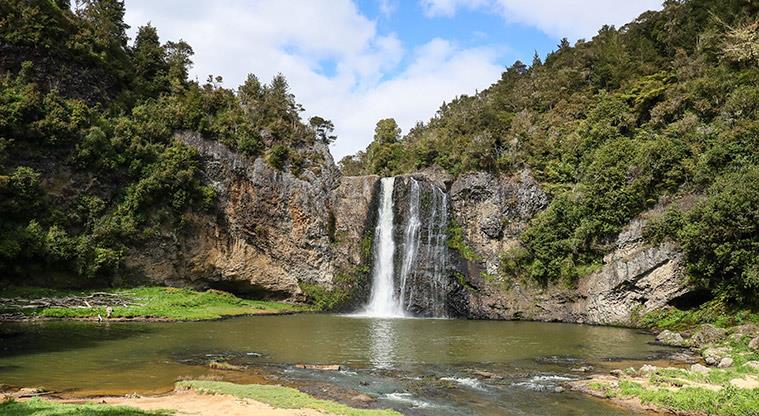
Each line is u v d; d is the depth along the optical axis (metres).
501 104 75.06
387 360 23.75
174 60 58.50
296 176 54.28
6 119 38.12
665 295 38.62
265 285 49.84
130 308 36.44
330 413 13.93
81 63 46.44
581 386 18.64
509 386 18.70
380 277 55.28
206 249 47.09
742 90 43.88
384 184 58.03
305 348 26.41
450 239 54.91
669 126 47.12
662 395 16.14
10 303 33.31
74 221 40.78
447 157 61.78
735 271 33.78
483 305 50.22
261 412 13.84
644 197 43.41
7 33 42.12
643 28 71.38
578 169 52.44
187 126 49.72
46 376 17.95
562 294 46.41
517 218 53.44
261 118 57.41
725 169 38.84
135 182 44.97
